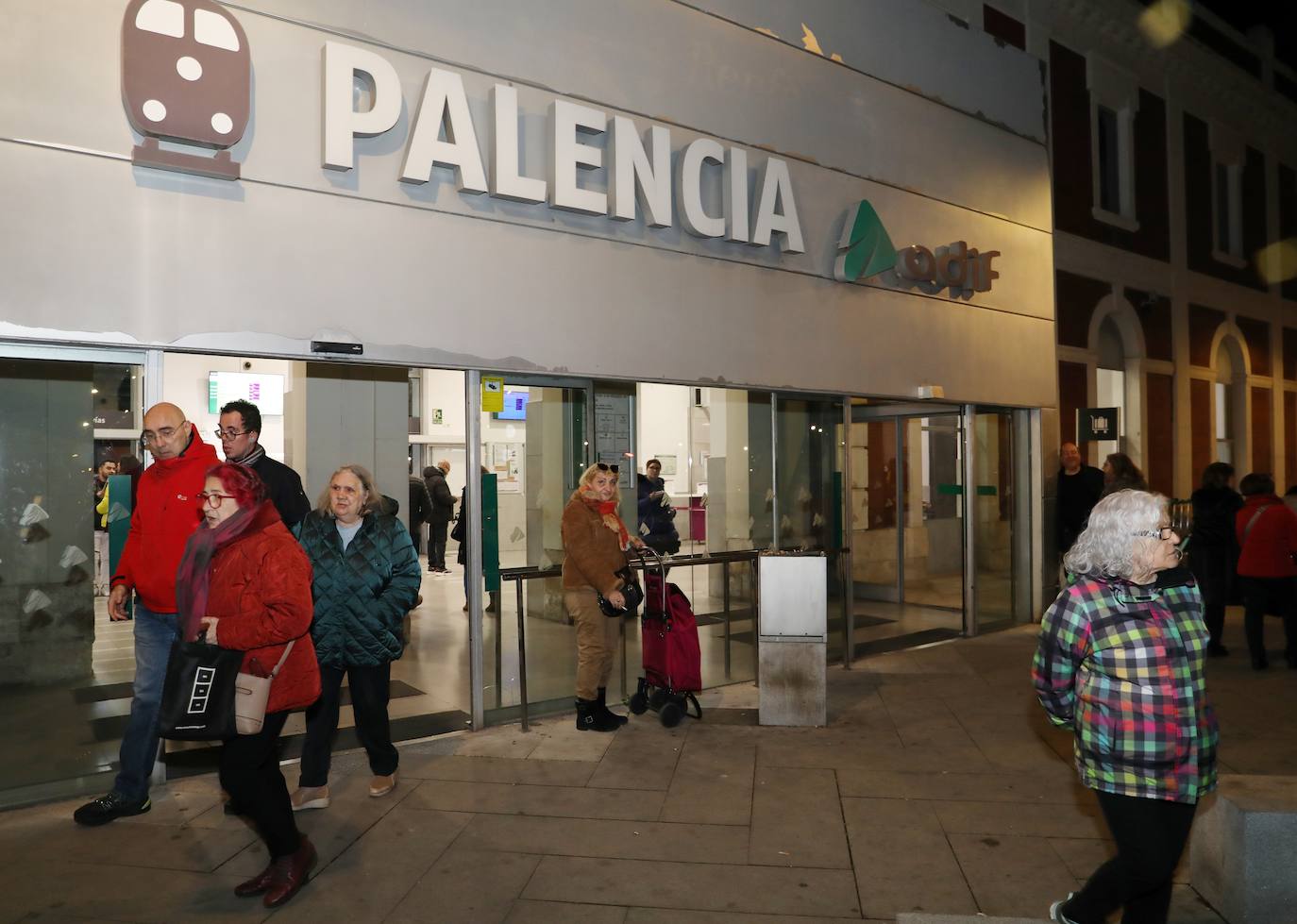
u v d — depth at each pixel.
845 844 4.26
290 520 4.93
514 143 6.09
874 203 8.68
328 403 6.74
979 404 9.81
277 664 3.50
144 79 4.81
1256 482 7.86
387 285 5.68
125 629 5.14
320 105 5.45
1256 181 16.39
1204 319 14.69
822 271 8.19
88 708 5.03
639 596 5.77
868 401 9.17
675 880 3.89
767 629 6.20
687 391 7.39
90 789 4.95
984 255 9.59
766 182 7.56
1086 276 11.88
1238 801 3.46
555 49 6.45
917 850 4.19
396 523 4.64
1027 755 5.57
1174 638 2.69
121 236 4.84
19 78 4.59
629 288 6.81
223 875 3.92
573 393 6.69
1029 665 8.11
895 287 8.86
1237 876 3.41
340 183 5.52
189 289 5.02
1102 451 12.49
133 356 4.93
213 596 3.44
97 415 4.99
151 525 4.50
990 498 10.03
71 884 3.83
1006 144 10.21
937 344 9.27
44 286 4.64
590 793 4.92
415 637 8.94
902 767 5.34
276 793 3.70
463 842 4.27
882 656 8.57
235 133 5.06
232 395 10.17
